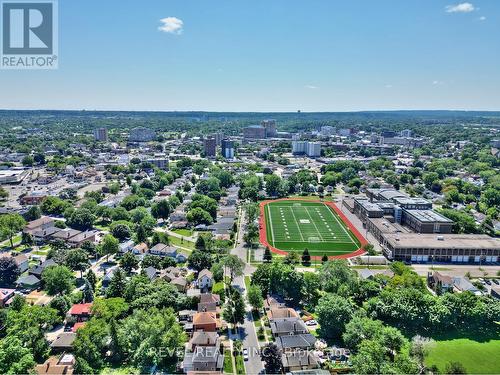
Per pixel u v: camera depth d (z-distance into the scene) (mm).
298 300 160500
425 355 119312
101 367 120562
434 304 141875
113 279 162250
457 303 142625
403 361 113688
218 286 174375
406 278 167875
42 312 137750
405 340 128000
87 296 159750
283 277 161250
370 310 145750
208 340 127312
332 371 118750
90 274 174500
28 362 108500
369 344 116938
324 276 165875
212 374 112750
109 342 127062
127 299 154750
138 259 198625
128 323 126812
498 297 164375
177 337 125500
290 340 128500
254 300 151625
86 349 119250
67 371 114000
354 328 127062
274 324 136625
